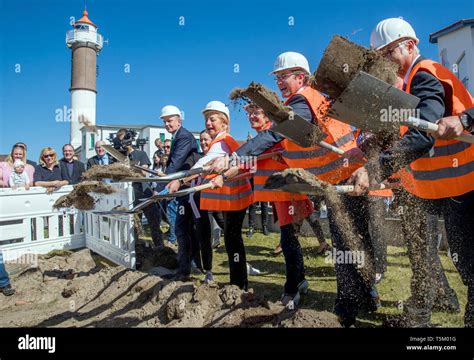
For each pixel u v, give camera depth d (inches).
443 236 183.5
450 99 79.0
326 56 73.9
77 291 147.2
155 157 305.3
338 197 90.7
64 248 220.1
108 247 193.5
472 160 79.1
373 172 72.1
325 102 90.7
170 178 102.7
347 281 95.8
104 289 144.0
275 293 139.6
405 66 89.7
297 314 92.9
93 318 120.6
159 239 210.1
